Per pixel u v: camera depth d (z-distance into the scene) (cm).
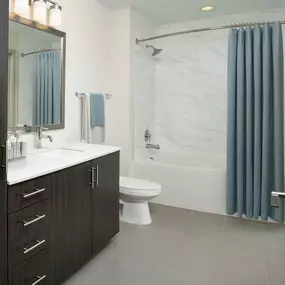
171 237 257
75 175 189
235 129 295
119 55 332
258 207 287
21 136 215
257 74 283
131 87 337
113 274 197
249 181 289
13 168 163
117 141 342
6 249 138
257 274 199
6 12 132
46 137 232
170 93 407
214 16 364
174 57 399
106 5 317
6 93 134
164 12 346
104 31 321
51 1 233
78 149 238
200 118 393
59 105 254
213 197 317
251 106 287
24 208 148
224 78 375
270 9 338
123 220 292
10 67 205
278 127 277
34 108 228
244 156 293
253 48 285
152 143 412
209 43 378
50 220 167
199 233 266
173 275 196
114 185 243
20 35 212
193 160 391
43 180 160
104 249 233
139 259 218
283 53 290
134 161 350
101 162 221
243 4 321
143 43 365
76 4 271
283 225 287
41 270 162
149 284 186
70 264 187
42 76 234
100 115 292
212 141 389
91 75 300
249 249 236
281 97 278
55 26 242
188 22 385
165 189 339
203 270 203
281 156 278
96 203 215
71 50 267
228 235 263
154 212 320
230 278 193
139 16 350
